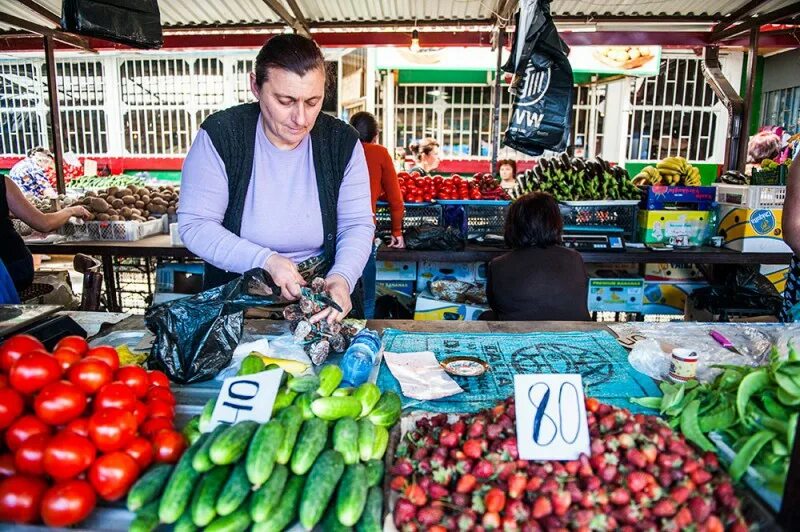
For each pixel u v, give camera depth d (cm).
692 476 107
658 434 114
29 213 318
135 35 382
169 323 158
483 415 127
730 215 409
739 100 526
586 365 179
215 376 161
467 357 181
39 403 111
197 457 106
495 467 108
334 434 117
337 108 1021
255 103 201
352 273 195
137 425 120
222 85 1039
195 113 1052
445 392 158
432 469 111
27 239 429
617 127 973
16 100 1053
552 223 269
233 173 194
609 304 420
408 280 438
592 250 396
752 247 397
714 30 551
